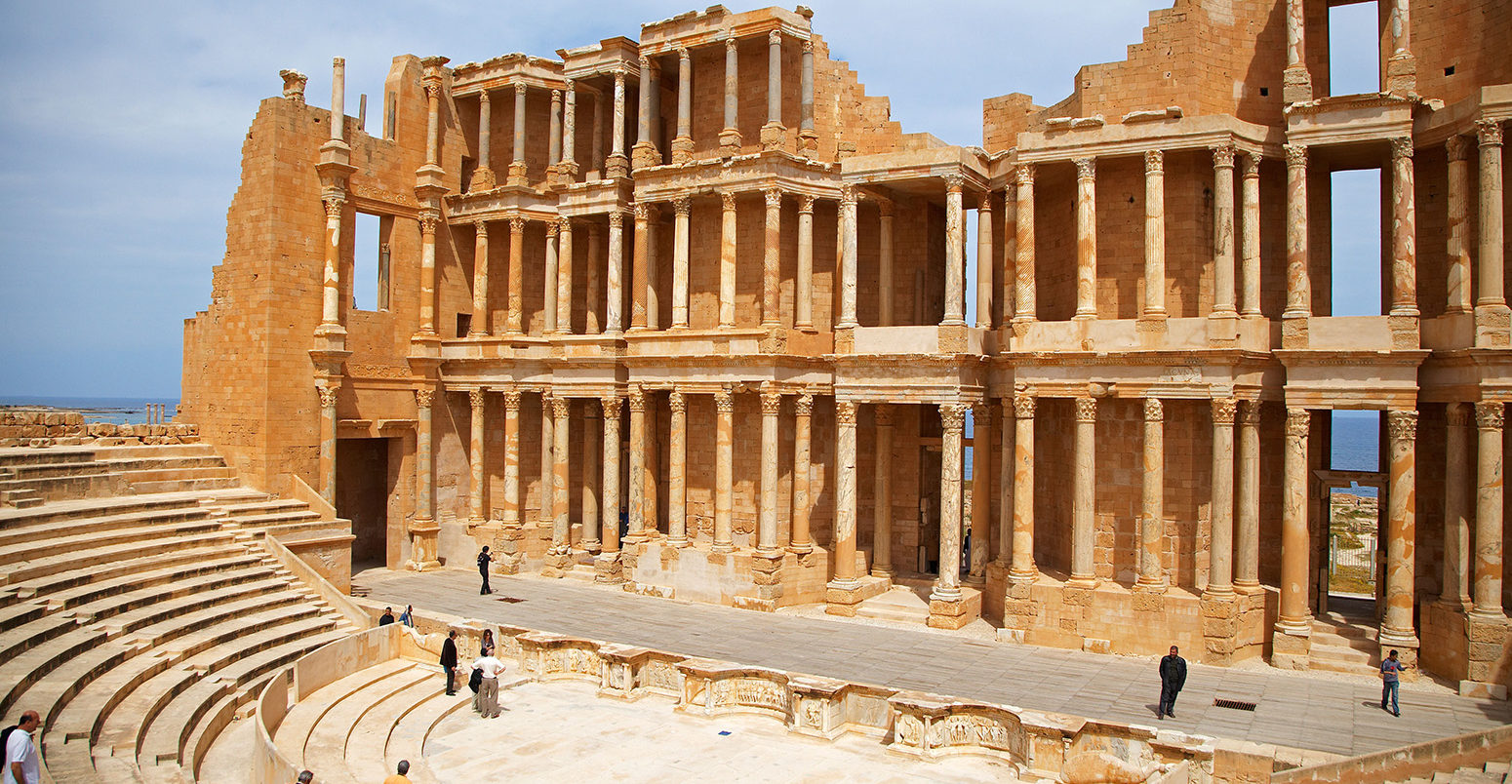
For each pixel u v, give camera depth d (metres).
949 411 38.09
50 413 41.72
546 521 49.97
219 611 31.98
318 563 41.56
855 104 45.44
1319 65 36.34
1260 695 29.48
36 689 23.47
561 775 23.66
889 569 42.84
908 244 44.38
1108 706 28.20
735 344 42.53
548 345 49.25
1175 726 26.42
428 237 50.50
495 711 28.14
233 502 41.94
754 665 32.22
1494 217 30.17
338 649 30.34
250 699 28.03
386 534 52.66
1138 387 34.47
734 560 42.00
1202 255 35.59
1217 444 33.38
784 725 27.16
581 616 39.34
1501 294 30.23
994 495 42.66
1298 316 33.12
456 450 52.50
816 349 43.00
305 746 24.91
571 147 49.03
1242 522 34.03
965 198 42.47
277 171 44.50
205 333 46.97
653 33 45.75
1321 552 36.22
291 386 44.88
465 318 53.50
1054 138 36.31
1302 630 32.62
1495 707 28.45
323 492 45.47
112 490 38.88
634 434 45.38
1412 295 31.94
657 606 41.75
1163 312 34.62
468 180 53.44
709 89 46.31
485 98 51.22
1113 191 36.97
